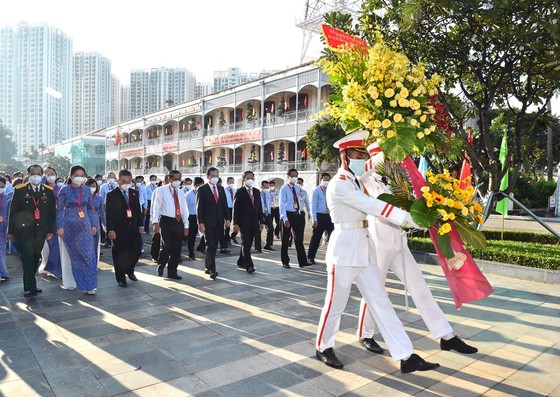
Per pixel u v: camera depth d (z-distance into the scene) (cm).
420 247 893
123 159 5078
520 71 745
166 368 382
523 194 2566
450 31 765
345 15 767
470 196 354
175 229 742
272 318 523
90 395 334
